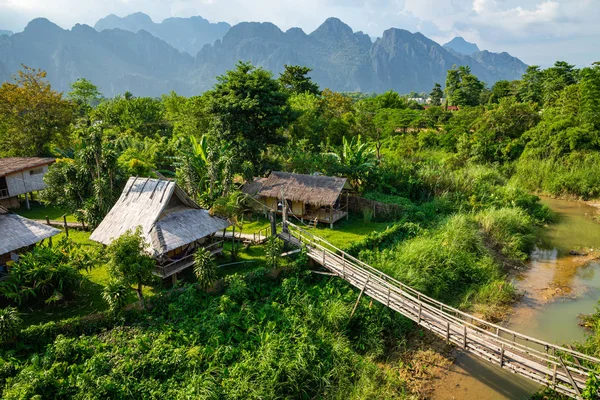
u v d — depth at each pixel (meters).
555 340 19.20
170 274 21.08
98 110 67.62
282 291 20.86
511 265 27.56
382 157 47.88
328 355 17.28
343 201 36.28
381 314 20.02
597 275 26.08
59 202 30.05
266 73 38.44
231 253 25.61
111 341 16.78
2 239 20.31
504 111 56.12
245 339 17.64
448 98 98.81
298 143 47.12
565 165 46.81
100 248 22.64
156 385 14.77
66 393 14.05
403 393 16.12
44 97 44.56
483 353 15.51
